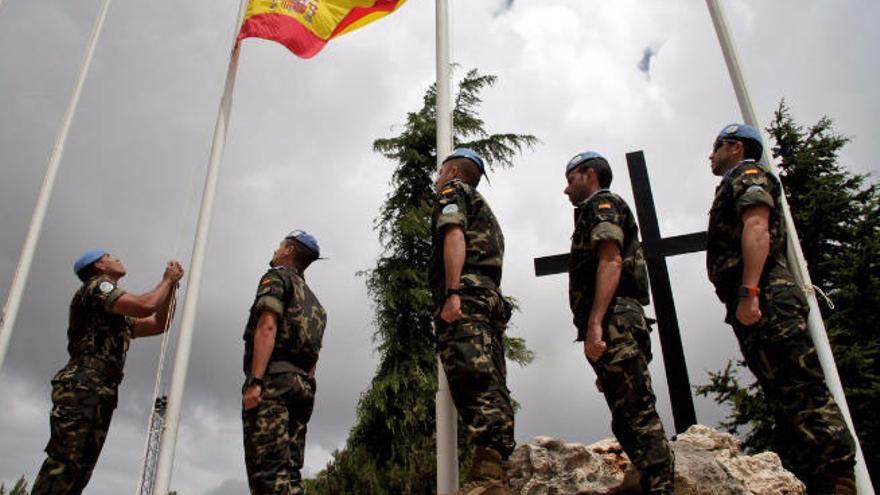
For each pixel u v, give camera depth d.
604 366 3.88
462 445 12.48
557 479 4.65
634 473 4.35
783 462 5.40
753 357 3.76
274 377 4.69
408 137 16.47
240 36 7.42
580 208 4.37
